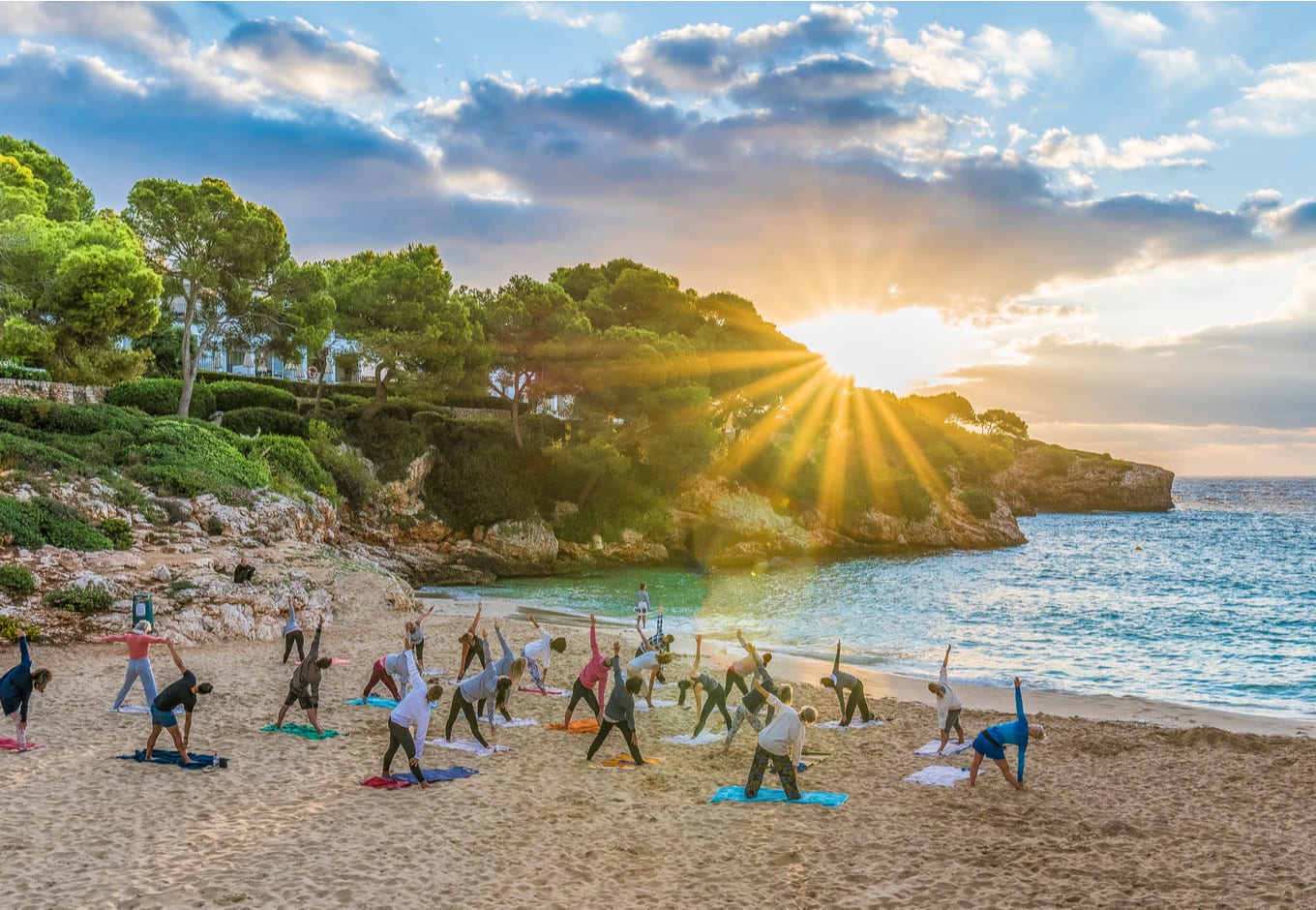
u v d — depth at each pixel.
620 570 59.88
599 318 71.38
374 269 58.56
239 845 10.48
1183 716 21.83
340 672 21.41
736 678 16.72
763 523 71.31
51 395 44.88
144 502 33.91
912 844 11.19
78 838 10.42
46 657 21.02
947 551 84.19
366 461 54.53
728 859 10.63
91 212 56.28
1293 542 100.50
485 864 10.29
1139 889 9.87
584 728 16.86
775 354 78.19
